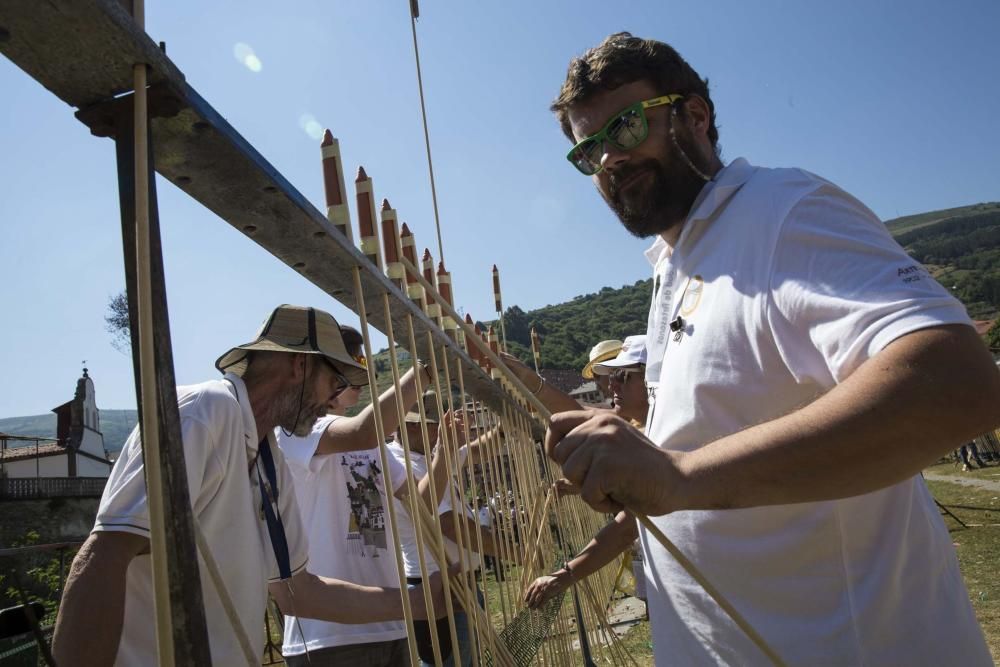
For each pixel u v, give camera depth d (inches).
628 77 60.6
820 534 47.3
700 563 52.2
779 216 45.9
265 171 29.1
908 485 48.6
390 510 39.4
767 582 48.7
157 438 21.7
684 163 60.9
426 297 58.7
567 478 37.1
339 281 42.4
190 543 22.6
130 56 22.6
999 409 32.9
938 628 46.4
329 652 103.3
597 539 94.0
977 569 268.5
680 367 53.6
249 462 66.6
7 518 939.3
